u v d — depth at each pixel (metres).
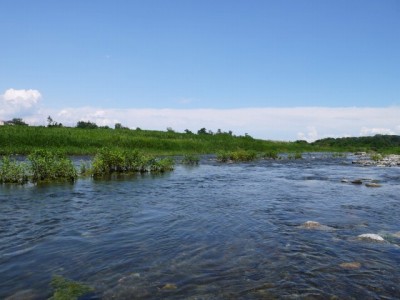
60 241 8.75
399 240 9.00
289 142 85.56
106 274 6.74
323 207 13.21
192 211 12.29
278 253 7.98
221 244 8.61
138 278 6.56
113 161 24.14
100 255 7.78
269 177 23.66
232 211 12.36
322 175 25.36
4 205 12.95
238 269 7.03
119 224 10.41
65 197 14.68
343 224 10.64
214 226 10.29
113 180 20.58
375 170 29.94
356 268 7.12
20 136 48.31
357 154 65.50
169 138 69.00
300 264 7.31
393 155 55.28
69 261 7.41
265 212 12.26
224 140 73.56
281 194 16.20
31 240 8.80
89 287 6.16
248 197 15.32
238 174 25.55
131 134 66.75
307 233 9.60
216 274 6.77
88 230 9.75
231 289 6.13
